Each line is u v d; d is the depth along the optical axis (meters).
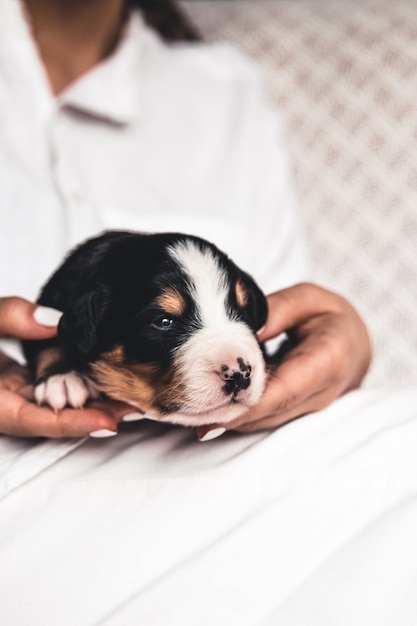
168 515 0.49
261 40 1.03
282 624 0.45
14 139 0.81
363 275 0.90
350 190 0.93
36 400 0.53
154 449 0.53
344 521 0.49
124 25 0.93
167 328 0.52
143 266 0.53
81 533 0.49
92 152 0.85
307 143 0.97
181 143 0.90
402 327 0.88
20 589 0.47
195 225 0.84
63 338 0.52
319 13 1.03
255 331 0.56
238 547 0.47
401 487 0.50
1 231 0.77
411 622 0.46
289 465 0.51
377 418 0.54
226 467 0.50
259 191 0.91
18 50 0.82
